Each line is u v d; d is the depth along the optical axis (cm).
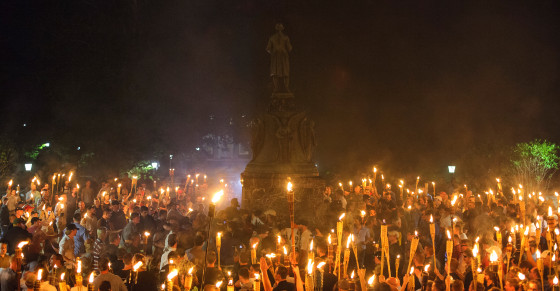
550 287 990
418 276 1083
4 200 1955
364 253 1299
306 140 2325
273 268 1055
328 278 1017
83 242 1501
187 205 2066
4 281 1049
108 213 1695
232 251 1334
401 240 1459
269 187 2231
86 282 1133
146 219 1583
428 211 1583
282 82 2381
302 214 2133
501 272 947
